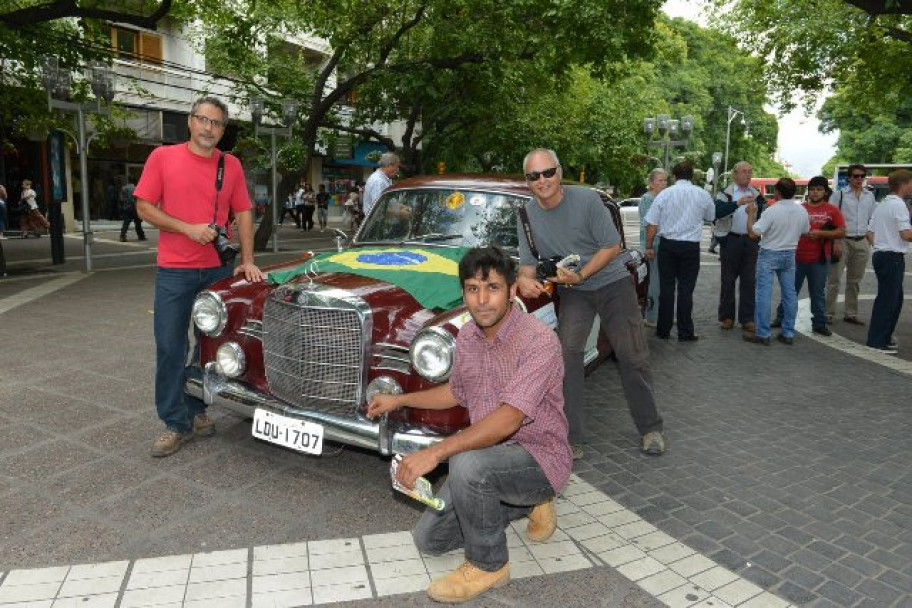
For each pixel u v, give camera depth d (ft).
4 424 15.06
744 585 9.75
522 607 9.18
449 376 10.29
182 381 13.61
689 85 143.74
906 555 10.66
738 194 26.94
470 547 9.21
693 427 16.26
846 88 59.82
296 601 9.16
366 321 11.22
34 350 21.29
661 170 27.84
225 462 13.43
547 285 13.53
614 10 41.70
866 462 14.32
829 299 29.71
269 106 60.90
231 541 10.57
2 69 43.80
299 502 11.91
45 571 9.64
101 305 29.07
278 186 56.75
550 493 9.43
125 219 60.08
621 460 14.23
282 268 14.17
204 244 13.20
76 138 46.52
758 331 25.00
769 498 12.55
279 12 57.00
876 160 130.62
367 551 10.38
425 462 8.46
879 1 25.98
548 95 76.89
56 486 12.23
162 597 9.15
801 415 17.22
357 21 53.42
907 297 37.22
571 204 13.11
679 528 11.36
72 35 44.37
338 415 11.63
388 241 16.10
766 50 49.73
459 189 16.22
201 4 43.91
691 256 24.49
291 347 11.85
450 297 12.12
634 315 13.99
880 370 21.66
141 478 12.64
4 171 64.90
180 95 75.87
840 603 9.38
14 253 49.34
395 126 110.63
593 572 10.01
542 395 8.79
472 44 52.70
